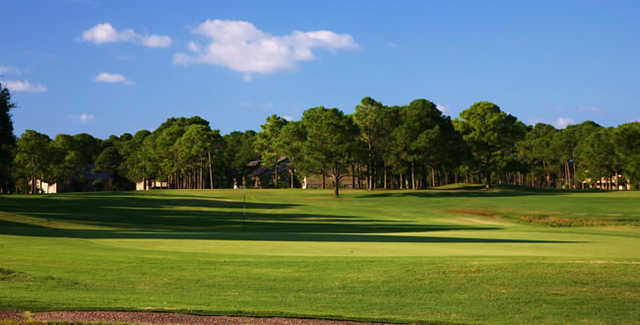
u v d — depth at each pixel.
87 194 83.50
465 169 111.06
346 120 91.00
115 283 12.98
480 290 12.66
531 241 25.59
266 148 116.62
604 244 24.03
